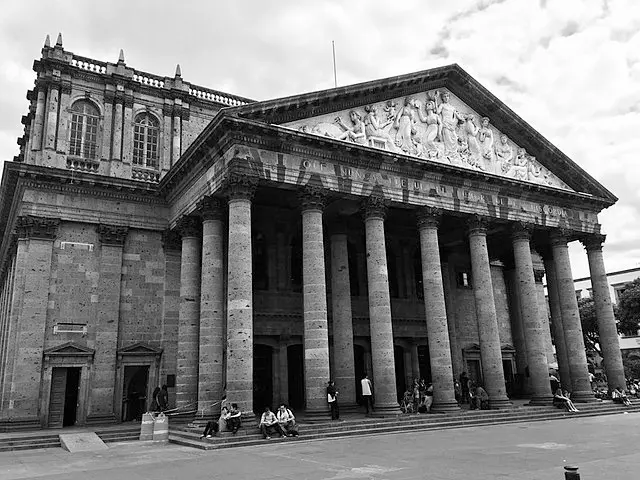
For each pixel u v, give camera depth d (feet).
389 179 99.35
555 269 126.72
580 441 64.75
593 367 220.43
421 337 133.39
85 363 101.45
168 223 113.91
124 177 113.39
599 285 126.62
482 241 107.65
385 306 92.58
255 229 116.06
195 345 98.84
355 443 68.69
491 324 103.96
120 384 103.65
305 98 91.45
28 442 81.41
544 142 120.67
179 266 113.29
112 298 105.91
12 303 101.65
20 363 95.50
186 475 48.96
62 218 104.68
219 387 86.79
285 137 87.86
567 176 126.00
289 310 115.34
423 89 108.99
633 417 95.61
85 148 112.88
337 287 105.70
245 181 84.12
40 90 111.14
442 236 131.95
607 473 42.86
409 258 136.77
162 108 121.90
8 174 103.60
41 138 109.19
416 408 95.40
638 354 248.52
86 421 98.94
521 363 144.25
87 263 105.70
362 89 97.91
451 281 142.92
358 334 122.93
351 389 100.58
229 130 84.33
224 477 46.88
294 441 72.33
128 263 109.60
